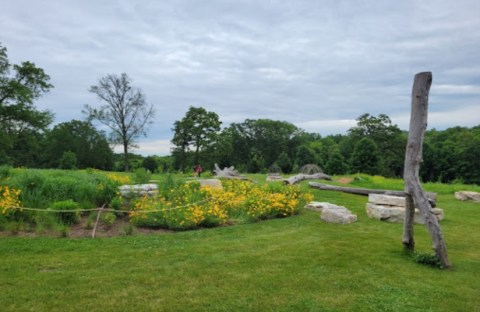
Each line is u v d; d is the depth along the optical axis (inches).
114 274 197.3
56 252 232.2
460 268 229.5
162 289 179.2
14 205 296.8
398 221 374.9
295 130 3115.2
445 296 182.5
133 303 163.0
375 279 201.9
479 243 299.9
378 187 743.7
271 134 3016.7
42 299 163.9
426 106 245.6
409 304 171.0
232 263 221.5
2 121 1392.7
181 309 159.0
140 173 496.1
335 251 254.5
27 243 246.5
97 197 370.6
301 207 432.5
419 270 220.7
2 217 287.4
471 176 2113.7
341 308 164.6
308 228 333.7
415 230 337.1
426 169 2301.9
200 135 2295.8
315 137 4092.0
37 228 286.2
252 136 3053.6
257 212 370.9
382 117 2423.7
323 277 202.2
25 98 1401.3
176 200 356.8
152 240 272.7
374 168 2134.6
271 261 227.3
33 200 323.9
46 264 208.7
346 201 523.8
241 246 262.1
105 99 1675.7
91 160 2346.2
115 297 168.6
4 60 1384.1
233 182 515.5
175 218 318.0
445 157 2240.4
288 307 163.6
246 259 230.1
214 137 2314.2
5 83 1379.2
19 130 1492.4
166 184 423.5
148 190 410.6
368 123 2438.5
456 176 2182.6
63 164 2073.1
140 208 333.7
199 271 205.6
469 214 453.7
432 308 168.2
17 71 1467.8
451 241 306.2
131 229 292.5
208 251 246.5
